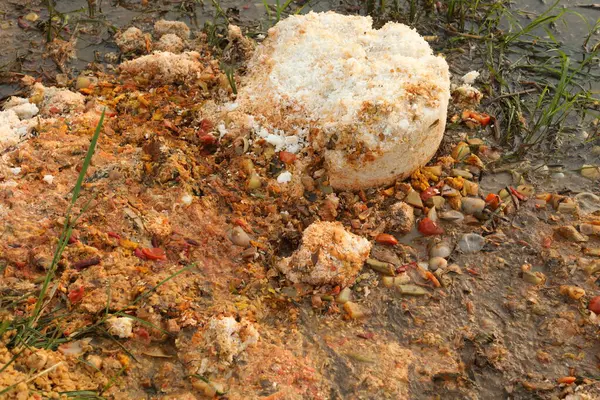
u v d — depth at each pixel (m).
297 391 0.79
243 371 0.80
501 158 1.00
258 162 0.94
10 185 0.89
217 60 1.06
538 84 1.09
